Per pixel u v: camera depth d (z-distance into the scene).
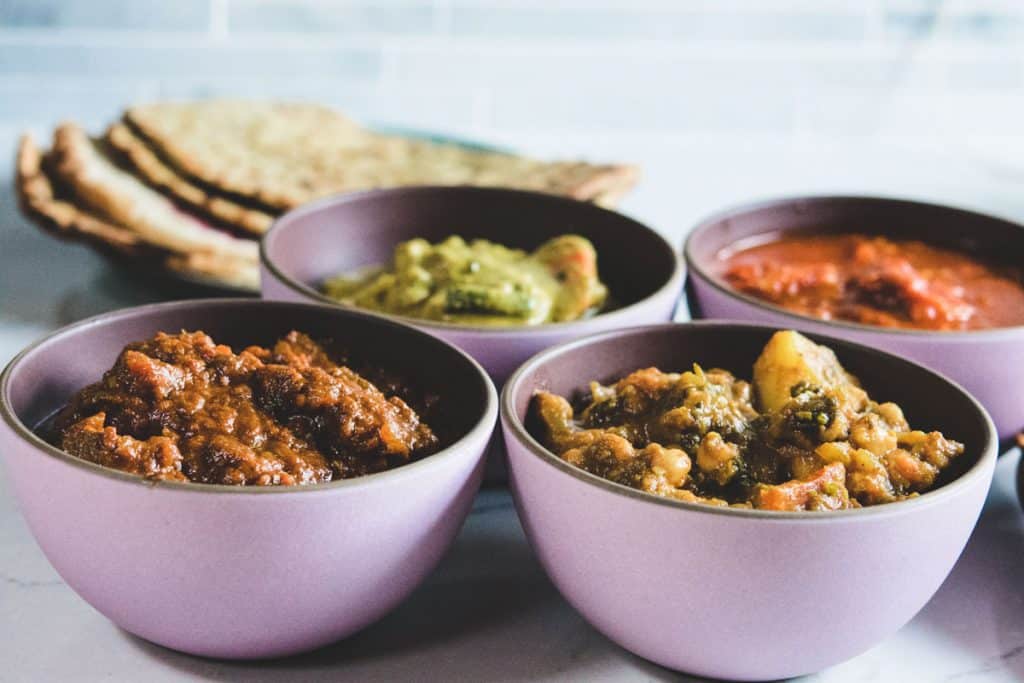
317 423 0.81
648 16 1.95
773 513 0.69
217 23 1.84
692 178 1.78
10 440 0.73
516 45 1.94
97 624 0.81
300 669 0.78
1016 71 2.06
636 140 1.96
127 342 0.89
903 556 0.72
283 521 0.69
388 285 1.09
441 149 1.56
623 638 0.78
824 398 0.84
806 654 0.75
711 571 0.71
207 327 0.92
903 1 2.00
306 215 1.12
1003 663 0.83
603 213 1.17
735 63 2.00
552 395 0.88
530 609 0.86
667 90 2.00
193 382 0.81
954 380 0.98
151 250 1.23
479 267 1.07
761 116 2.03
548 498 0.76
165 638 0.75
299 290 0.95
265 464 0.75
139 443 0.75
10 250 1.39
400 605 0.84
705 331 0.96
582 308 1.08
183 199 1.32
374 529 0.72
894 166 1.90
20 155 1.32
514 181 1.42
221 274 1.22
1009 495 1.04
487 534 0.95
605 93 1.99
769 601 0.71
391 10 1.89
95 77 1.83
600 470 0.80
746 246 1.24
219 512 0.68
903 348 0.97
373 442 0.80
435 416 0.88
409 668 0.79
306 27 1.88
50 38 1.80
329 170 1.42
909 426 0.90
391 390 0.89
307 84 1.91
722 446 0.81
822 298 1.12
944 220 1.25
